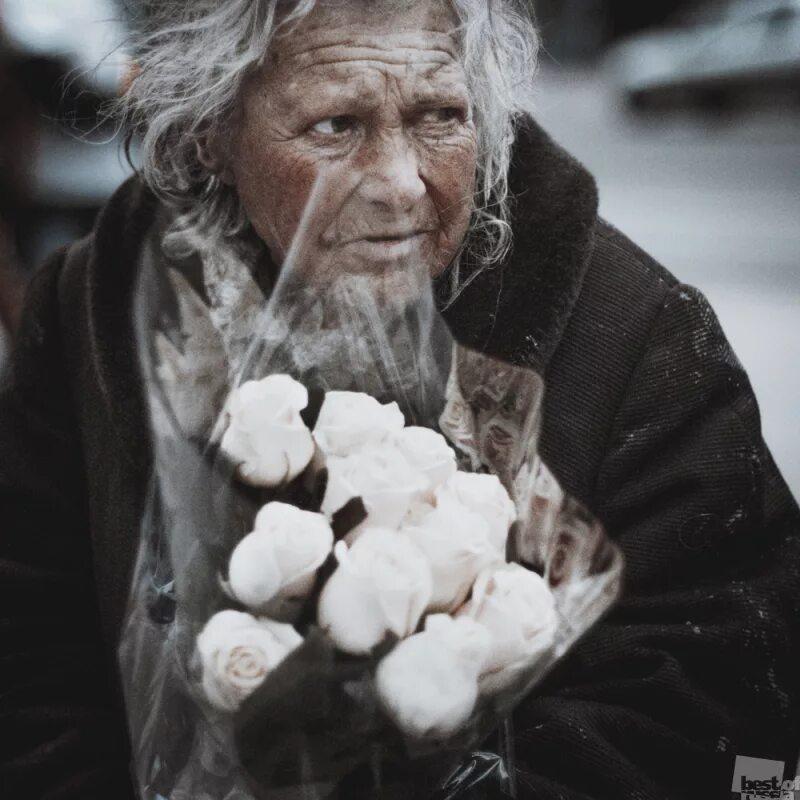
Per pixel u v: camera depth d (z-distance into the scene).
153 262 1.24
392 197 1.12
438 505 0.90
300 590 0.85
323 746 0.87
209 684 0.87
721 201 8.24
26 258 4.52
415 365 1.09
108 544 1.32
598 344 1.28
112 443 1.34
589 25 20.59
